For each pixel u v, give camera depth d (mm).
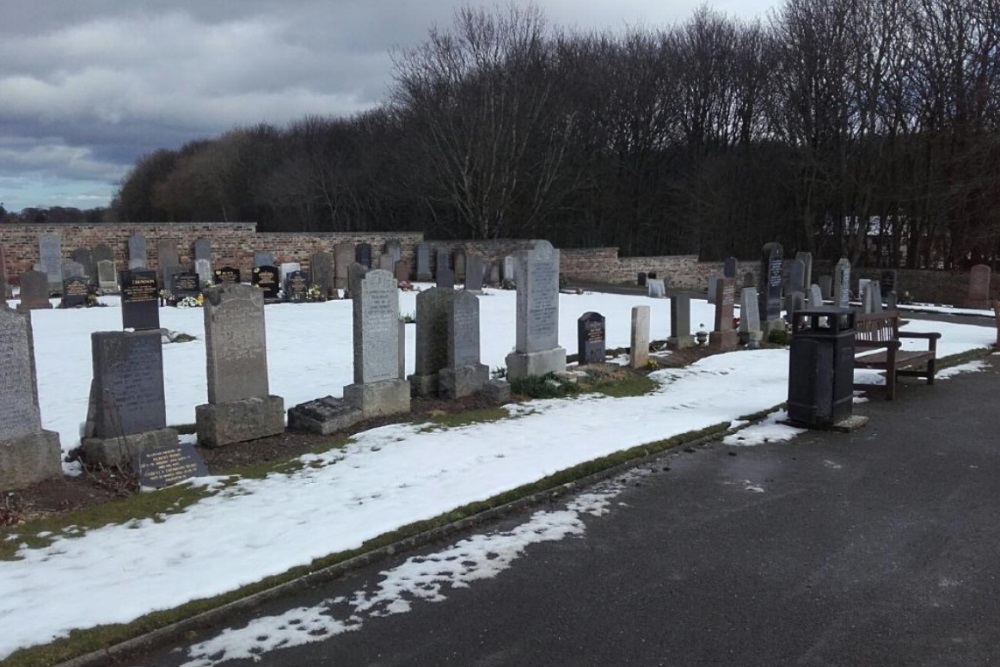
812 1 36531
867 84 35469
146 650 4074
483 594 4766
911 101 34750
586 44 46125
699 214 43312
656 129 45750
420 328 10172
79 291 20844
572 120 42125
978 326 21906
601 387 11422
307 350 14531
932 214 34906
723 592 4805
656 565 5227
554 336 11742
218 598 4520
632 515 6234
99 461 6652
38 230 27562
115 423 6762
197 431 7754
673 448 8281
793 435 8922
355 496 6332
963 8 32438
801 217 40344
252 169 64938
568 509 6371
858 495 6754
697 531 5875
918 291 33656
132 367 6867
